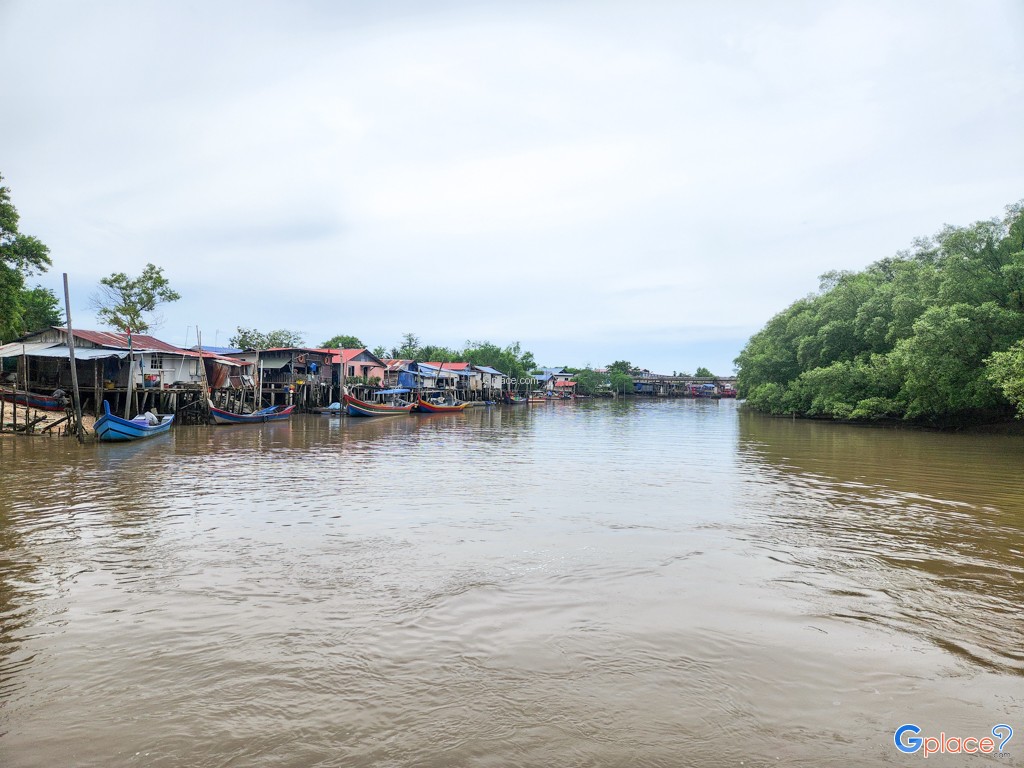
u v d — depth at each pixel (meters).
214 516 12.77
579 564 9.38
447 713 5.19
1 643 6.56
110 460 21.55
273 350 56.00
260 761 4.56
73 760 4.58
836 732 4.98
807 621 7.22
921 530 11.73
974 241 35.09
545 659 6.18
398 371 71.38
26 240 29.36
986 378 30.59
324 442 30.12
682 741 4.82
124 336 40.06
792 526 12.03
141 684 5.68
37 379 37.56
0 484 16.45
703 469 20.66
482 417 57.81
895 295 44.84
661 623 7.11
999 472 19.67
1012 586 8.54
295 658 6.19
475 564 9.37
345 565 9.32
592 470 20.38
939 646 6.58
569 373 149.75
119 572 8.98
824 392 48.12
